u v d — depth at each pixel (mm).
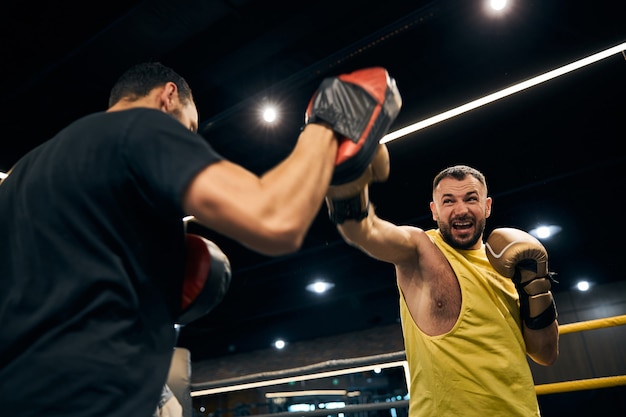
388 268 10102
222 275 886
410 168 6305
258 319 13102
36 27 3627
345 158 816
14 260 783
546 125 5676
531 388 1533
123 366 719
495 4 3615
